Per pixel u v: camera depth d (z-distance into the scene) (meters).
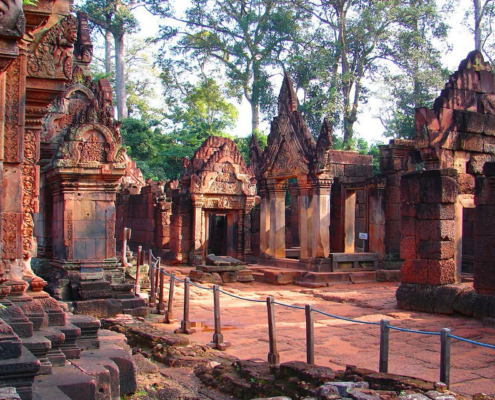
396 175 20.98
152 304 13.69
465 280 16.83
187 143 47.25
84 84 14.64
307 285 18.61
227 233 27.48
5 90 6.36
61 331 6.16
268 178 22.50
